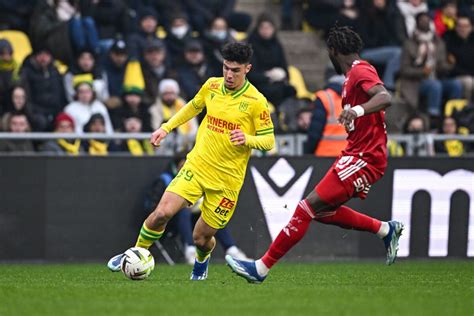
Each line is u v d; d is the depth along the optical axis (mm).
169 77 51094
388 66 56719
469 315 20953
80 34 50938
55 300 23172
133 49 51531
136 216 41719
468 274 34000
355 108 25609
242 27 59375
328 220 28797
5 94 46125
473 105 52781
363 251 43406
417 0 58906
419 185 43469
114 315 20422
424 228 43531
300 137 44469
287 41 61250
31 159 40844
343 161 27094
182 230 40781
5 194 40656
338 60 27484
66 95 49125
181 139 43594
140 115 47688
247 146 27047
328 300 23391
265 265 26797
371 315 20656
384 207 43188
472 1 62000
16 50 52406
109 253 41531
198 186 28047
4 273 34000
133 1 55906
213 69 54219
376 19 57750
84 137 41656
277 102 52594
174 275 32719
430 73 56812
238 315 20469
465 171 43781
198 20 56844
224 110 27922
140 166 41688
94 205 41375
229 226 42188
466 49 58375
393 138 45375
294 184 42594
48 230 41000
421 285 28438
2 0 52438
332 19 58312
